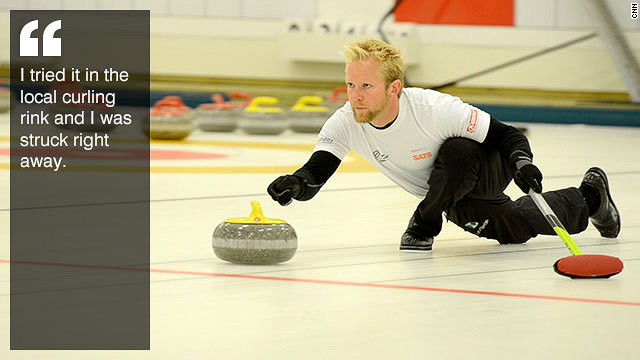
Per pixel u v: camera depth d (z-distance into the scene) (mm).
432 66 40906
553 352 7617
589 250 12547
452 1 40562
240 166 23281
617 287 10195
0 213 15492
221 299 9539
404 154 11922
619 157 27156
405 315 8891
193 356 7453
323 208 16859
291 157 25734
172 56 42812
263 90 42625
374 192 19141
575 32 39094
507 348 7730
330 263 11586
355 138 11938
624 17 38250
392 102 11484
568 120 39500
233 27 42594
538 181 11031
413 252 12398
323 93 42062
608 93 38875
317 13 42062
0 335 8102
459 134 11750
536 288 10141
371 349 7680
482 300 9547
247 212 16125
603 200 13078
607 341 7961
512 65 40031
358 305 9297
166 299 9531
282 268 11234
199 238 13383
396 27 40469
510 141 11562
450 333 8211
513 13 39875
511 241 12906
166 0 42719
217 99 36188
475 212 12477
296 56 41406
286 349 7660
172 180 20328
